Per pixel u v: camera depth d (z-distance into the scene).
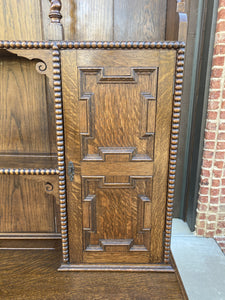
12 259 1.64
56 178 1.37
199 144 1.71
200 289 1.35
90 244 1.48
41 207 1.75
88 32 1.53
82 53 1.17
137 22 1.52
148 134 1.29
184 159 1.95
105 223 1.44
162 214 1.42
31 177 1.37
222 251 1.69
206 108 1.65
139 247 1.49
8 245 1.78
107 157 1.32
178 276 1.45
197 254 1.65
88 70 1.19
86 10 1.49
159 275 1.47
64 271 1.49
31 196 1.74
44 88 1.57
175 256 1.62
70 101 1.23
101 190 1.38
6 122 1.64
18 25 1.49
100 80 1.21
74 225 1.43
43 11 1.46
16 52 1.17
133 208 1.41
